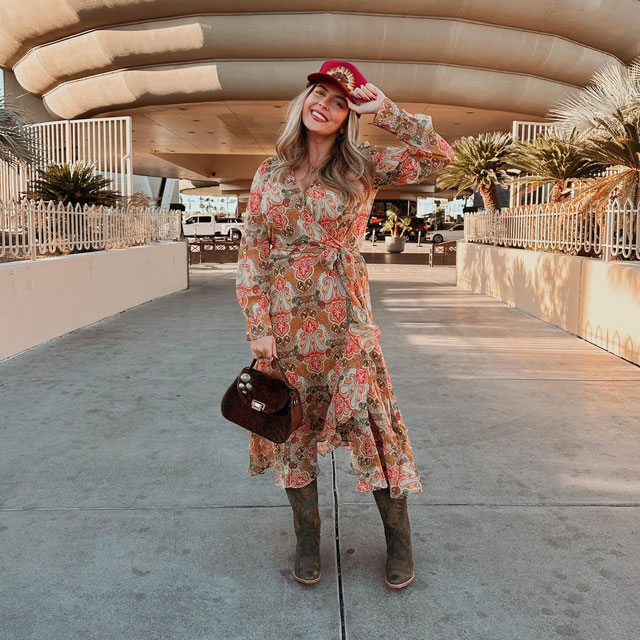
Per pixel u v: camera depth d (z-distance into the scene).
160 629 1.99
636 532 2.61
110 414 4.22
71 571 2.33
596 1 15.70
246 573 2.32
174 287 12.29
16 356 6.05
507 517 2.75
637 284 5.77
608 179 7.33
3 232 6.25
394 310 9.52
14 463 3.36
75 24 16.39
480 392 4.79
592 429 3.92
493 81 16.59
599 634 1.96
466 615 2.06
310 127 2.11
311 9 14.99
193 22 15.34
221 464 3.37
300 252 2.15
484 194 14.55
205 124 20.80
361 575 2.31
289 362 2.19
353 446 2.17
